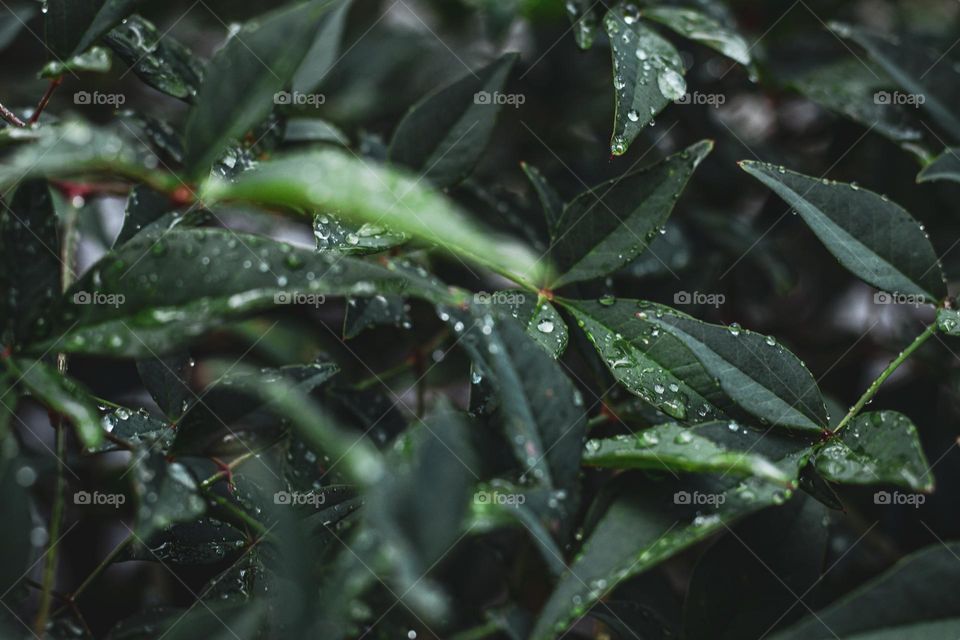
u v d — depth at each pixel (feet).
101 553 2.16
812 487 1.80
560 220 1.90
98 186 1.99
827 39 2.21
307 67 2.00
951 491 2.10
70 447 2.09
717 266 2.18
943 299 1.88
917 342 1.86
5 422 1.73
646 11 2.05
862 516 2.11
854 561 2.08
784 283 2.20
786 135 2.39
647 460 1.78
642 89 1.88
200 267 1.72
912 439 1.78
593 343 1.84
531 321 1.86
